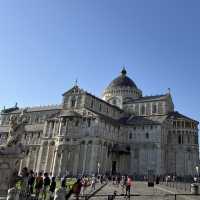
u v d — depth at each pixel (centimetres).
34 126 12588
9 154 3984
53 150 10388
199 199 4134
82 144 9750
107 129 10156
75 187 3081
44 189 3544
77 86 10862
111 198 2956
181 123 10856
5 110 14562
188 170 10288
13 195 2703
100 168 9406
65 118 10219
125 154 10731
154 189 5541
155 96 12231
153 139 10400
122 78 13612
